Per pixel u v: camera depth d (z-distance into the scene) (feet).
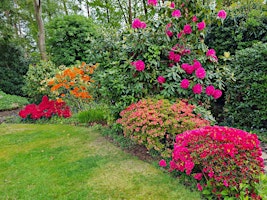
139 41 10.57
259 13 15.06
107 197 6.84
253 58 11.70
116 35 12.89
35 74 23.41
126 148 10.63
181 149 7.00
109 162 9.18
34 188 7.55
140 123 8.77
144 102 9.87
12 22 40.86
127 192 7.05
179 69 10.37
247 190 6.01
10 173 8.71
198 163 6.63
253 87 11.66
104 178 7.94
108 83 11.58
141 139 8.89
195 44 10.92
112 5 38.78
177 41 10.91
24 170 8.91
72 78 16.84
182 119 8.79
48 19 47.80
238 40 15.53
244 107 12.34
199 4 10.31
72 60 26.73
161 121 8.64
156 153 9.68
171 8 10.47
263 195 5.82
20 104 27.25
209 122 9.44
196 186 7.14
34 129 15.06
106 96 12.14
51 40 27.61
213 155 6.34
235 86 12.55
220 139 6.58
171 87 10.34
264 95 11.37
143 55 10.68
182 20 10.64
